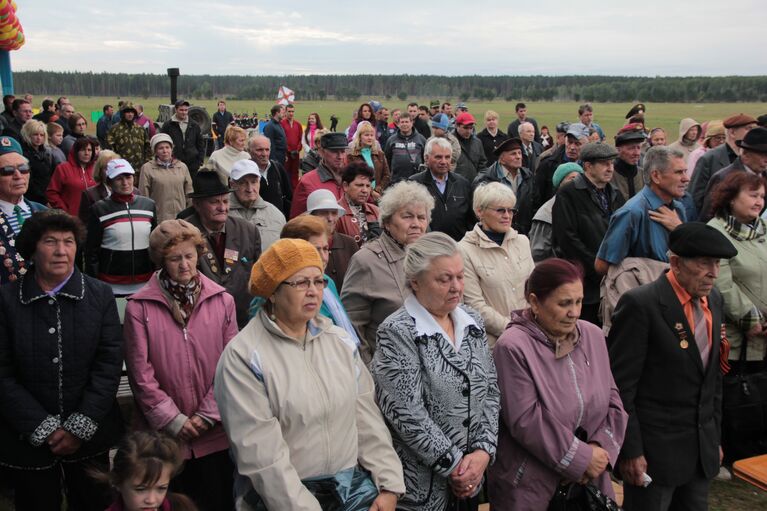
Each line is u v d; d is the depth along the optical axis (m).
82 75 172.88
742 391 4.68
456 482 3.04
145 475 2.87
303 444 2.84
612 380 3.49
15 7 18.98
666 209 4.93
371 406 3.16
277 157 14.45
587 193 5.95
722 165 7.41
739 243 4.71
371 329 4.13
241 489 2.92
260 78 199.88
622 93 169.88
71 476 3.66
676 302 3.60
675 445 3.60
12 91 20.30
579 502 3.36
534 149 11.55
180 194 9.13
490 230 4.71
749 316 4.56
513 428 3.31
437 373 3.13
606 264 5.04
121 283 5.66
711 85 155.62
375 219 6.09
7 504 4.33
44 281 3.51
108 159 6.69
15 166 4.86
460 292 3.20
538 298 3.32
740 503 4.60
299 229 3.97
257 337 2.95
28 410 3.38
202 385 3.74
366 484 2.90
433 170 7.14
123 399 5.01
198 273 3.86
